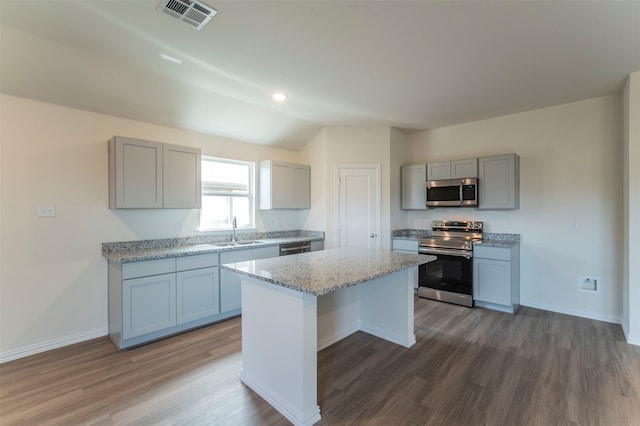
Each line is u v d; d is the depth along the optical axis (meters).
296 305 1.90
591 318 3.59
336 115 4.18
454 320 3.55
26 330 2.76
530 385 2.25
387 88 3.26
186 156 3.51
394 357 2.69
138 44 2.41
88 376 2.39
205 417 1.93
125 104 3.19
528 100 3.62
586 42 2.35
